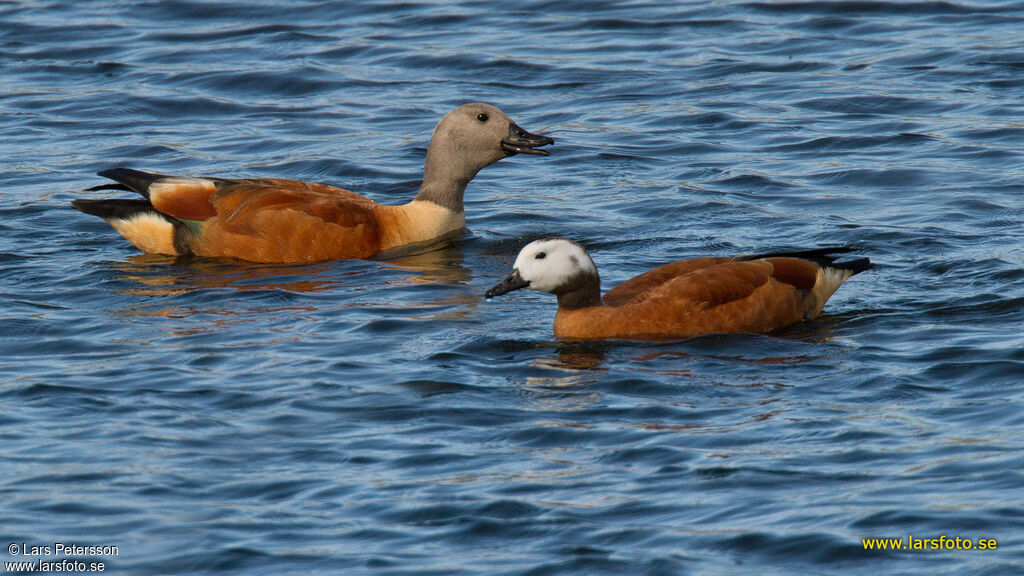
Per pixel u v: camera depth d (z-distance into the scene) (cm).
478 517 974
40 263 1681
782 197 1925
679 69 2572
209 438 1120
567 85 2498
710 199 1922
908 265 1614
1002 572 877
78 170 2081
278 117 2355
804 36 2741
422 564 912
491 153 1809
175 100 2431
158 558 923
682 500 993
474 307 1512
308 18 2920
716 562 909
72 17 2927
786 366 1285
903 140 2156
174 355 1330
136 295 1551
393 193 2005
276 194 1736
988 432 1094
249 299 1534
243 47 2722
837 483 1012
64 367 1292
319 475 1050
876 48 2650
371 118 2336
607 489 1016
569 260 1395
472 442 1112
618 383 1248
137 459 1075
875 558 904
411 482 1035
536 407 1190
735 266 1425
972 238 1702
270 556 925
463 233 1828
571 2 2994
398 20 2906
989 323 1387
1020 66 2486
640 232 1794
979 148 2097
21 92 2469
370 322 1443
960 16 2822
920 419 1131
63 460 1072
